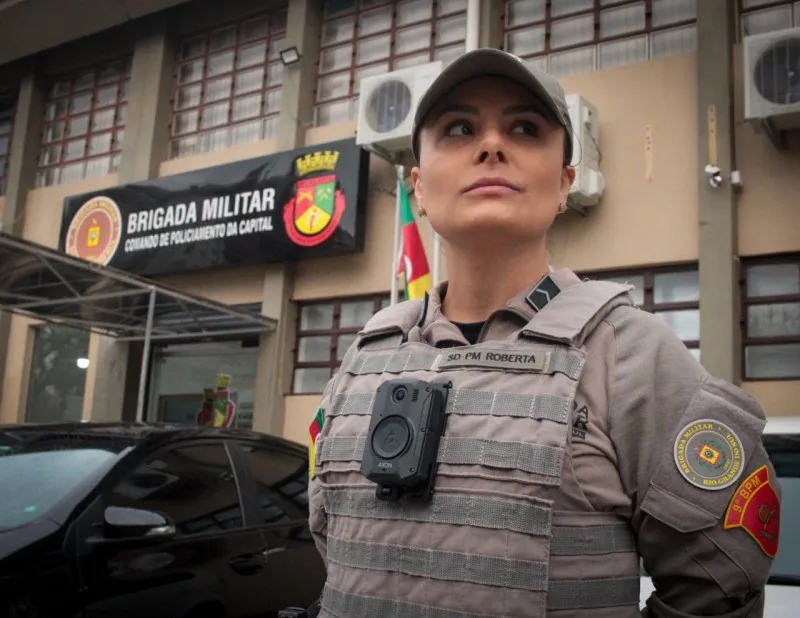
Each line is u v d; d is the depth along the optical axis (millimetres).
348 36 8531
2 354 9633
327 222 7590
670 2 6844
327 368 7867
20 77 10453
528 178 1235
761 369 5922
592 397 1058
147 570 2822
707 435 1036
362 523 1093
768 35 5578
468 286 1306
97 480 2865
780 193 5934
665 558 1040
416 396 1085
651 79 6602
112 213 8914
